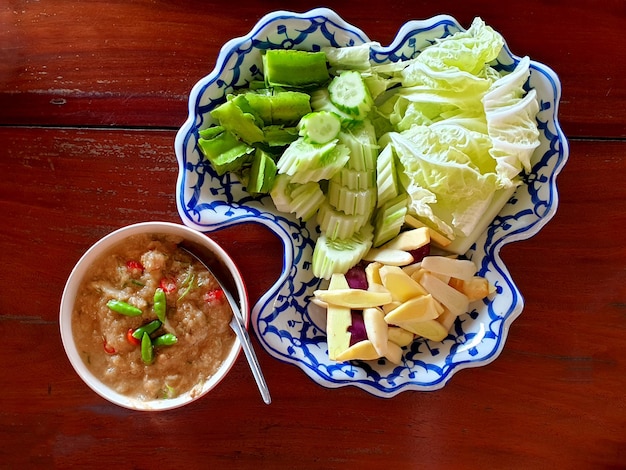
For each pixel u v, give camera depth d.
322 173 0.36
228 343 0.37
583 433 0.42
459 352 0.38
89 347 0.36
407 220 0.37
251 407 0.41
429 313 0.37
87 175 0.40
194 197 0.37
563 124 0.41
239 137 0.37
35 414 0.41
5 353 0.40
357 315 0.38
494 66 0.38
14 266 0.40
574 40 0.40
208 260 0.37
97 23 0.40
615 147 0.41
